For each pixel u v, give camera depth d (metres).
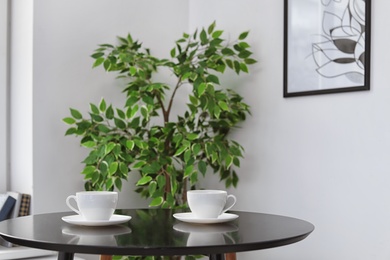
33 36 2.54
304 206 2.43
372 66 2.18
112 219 1.46
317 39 2.38
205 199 1.45
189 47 2.84
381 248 2.14
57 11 2.61
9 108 2.71
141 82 2.60
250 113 2.64
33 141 2.53
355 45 2.24
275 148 2.56
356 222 2.22
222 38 2.85
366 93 2.20
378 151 2.15
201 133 2.84
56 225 1.42
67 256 1.44
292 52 2.48
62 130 2.62
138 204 2.83
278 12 2.57
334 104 2.32
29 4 2.57
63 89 2.62
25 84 2.59
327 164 2.34
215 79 2.44
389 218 2.11
